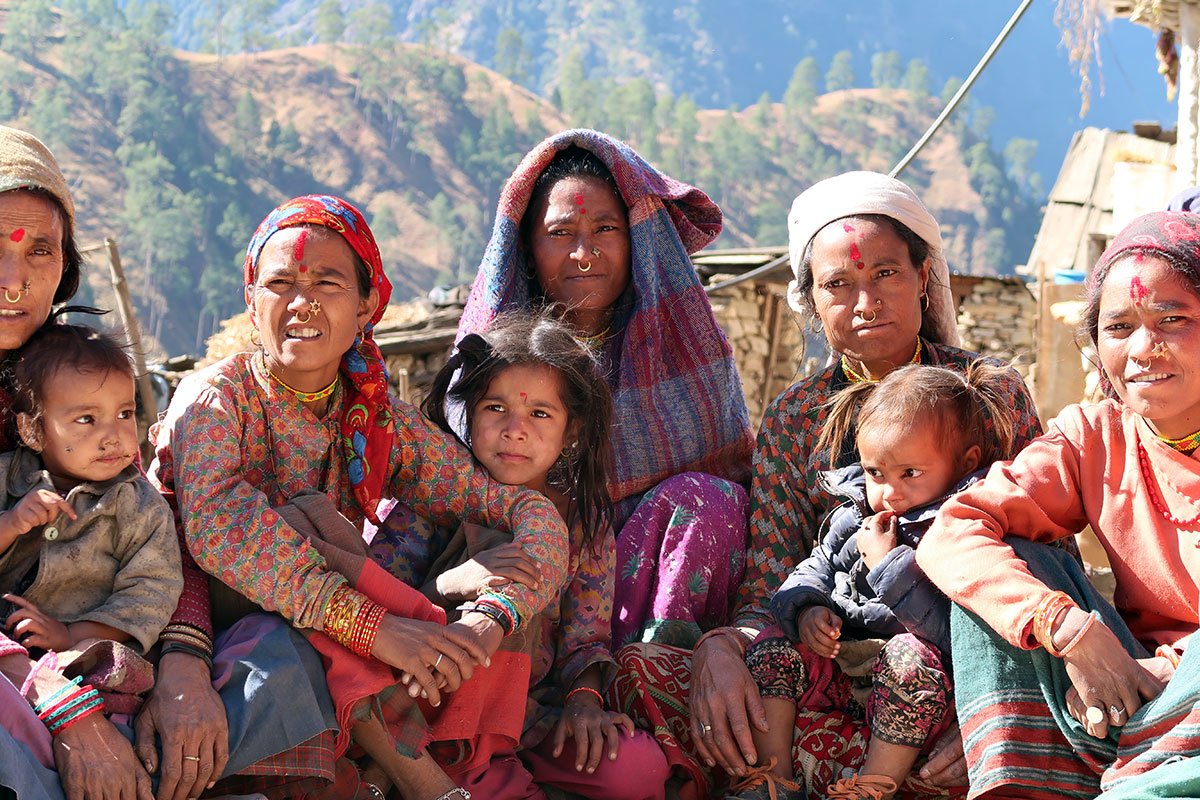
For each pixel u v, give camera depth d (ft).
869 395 11.41
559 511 11.64
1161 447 9.49
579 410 11.06
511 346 10.83
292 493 10.27
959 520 9.57
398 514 11.18
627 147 13.34
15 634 8.55
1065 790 8.86
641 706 10.68
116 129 606.55
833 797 9.46
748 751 9.96
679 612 11.73
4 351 9.47
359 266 10.18
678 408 13.23
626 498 13.08
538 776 10.36
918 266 12.00
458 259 605.73
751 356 57.16
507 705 9.85
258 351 10.35
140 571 8.98
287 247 9.78
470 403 11.03
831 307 11.91
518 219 13.39
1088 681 8.63
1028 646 8.90
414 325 49.32
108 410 9.04
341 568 9.39
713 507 12.22
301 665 8.93
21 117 573.74
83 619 8.70
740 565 12.35
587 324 13.42
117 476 9.27
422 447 10.81
